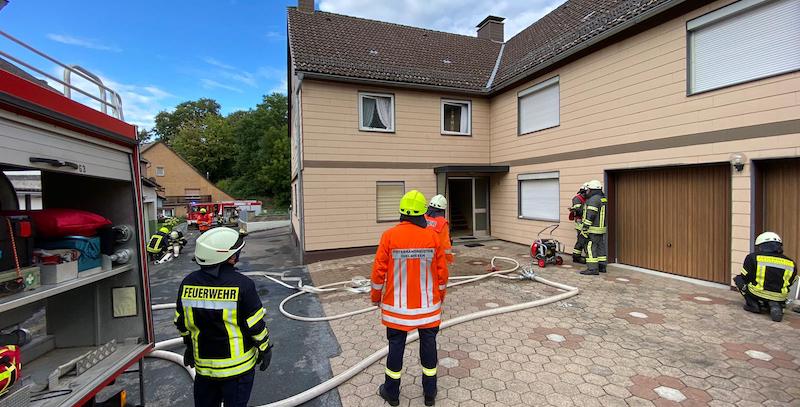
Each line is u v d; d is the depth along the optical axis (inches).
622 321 182.5
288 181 1658.5
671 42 256.8
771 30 209.6
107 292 113.2
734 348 149.3
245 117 2006.6
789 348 147.9
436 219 179.3
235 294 87.7
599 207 278.2
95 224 101.2
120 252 109.7
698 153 241.9
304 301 238.4
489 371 136.3
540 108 383.6
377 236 404.5
